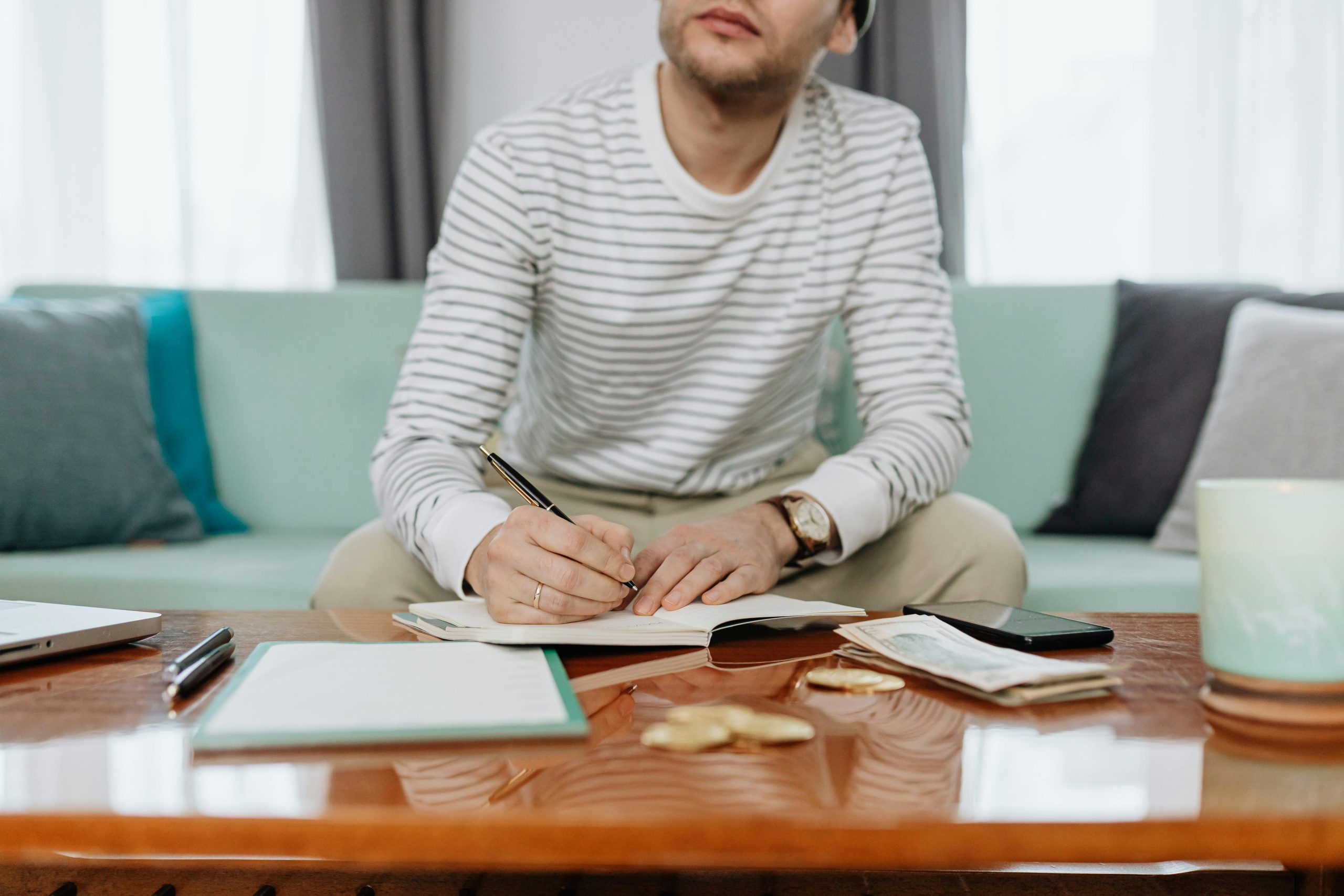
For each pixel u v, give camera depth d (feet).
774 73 3.77
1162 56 8.14
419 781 1.52
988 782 1.52
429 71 7.89
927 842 1.36
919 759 1.63
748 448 4.74
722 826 1.36
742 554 3.14
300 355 6.43
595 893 2.46
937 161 7.51
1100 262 8.26
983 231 8.06
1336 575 1.77
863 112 4.57
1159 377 6.06
